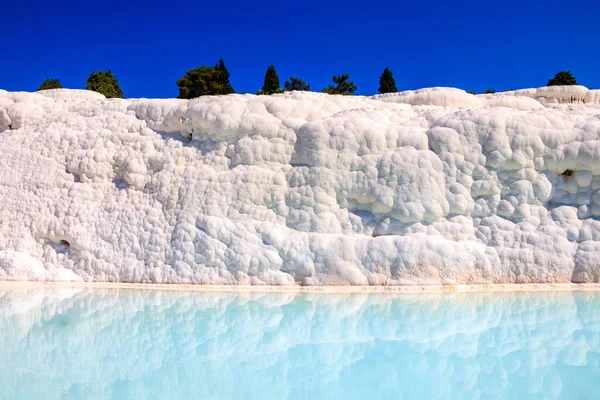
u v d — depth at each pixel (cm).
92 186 1133
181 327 695
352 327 687
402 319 722
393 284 923
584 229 938
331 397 458
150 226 1053
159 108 1162
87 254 1064
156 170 1112
